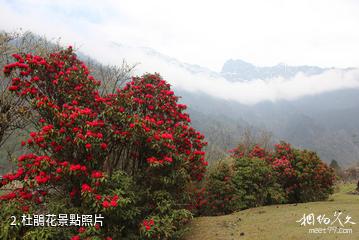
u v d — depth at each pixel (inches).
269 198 437.1
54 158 241.0
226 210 418.6
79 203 249.6
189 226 329.1
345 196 559.2
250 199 417.7
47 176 220.8
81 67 286.4
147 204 277.3
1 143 292.4
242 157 472.4
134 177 285.6
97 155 249.6
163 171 282.4
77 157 244.8
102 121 257.8
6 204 225.3
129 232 257.6
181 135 305.9
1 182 241.4
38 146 237.8
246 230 295.1
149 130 260.1
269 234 274.1
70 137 237.5
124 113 267.3
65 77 266.1
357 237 239.3
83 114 238.7
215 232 299.7
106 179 224.1
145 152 282.5
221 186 415.2
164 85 333.4
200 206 426.0
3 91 273.0
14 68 257.6
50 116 251.0
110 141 266.1
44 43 358.0
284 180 456.4
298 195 454.9
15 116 275.3
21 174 226.8
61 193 255.9
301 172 441.4
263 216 340.5
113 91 379.9
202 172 343.6
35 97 250.1
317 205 379.2
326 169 446.6
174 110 329.4
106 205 212.4
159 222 254.2
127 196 248.5
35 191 245.8
